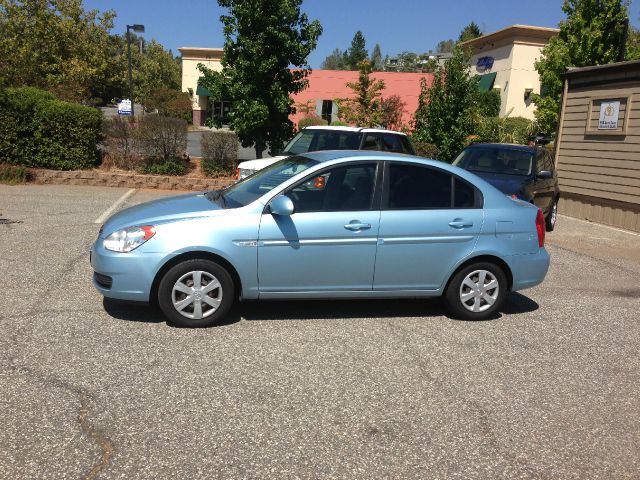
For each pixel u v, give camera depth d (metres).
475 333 5.51
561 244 10.46
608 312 6.45
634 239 11.27
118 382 4.08
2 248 7.52
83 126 13.88
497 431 3.73
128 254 4.97
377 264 5.44
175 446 3.35
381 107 22.14
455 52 17.33
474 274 5.77
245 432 3.54
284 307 5.93
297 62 14.86
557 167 14.28
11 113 13.36
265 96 14.79
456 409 3.99
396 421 3.78
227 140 14.75
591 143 13.12
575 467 3.39
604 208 12.85
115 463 3.16
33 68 25.89
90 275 6.54
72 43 30.14
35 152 13.74
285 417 3.74
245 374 4.33
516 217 5.79
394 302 6.32
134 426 3.53
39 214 9.92
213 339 4.96
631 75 12.04
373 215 5.39
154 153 14.56
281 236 5.18
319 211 5.31
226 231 5.09
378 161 5.54
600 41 18.81
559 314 6.28
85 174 13.72
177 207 5.48
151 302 5.24
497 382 4.45
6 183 13.12
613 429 3.84
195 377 4.23
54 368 4.23
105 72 32.72
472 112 17.86
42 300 5.65
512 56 34.03
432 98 17.50
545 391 4.35
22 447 3.25
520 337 5.47
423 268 5.56
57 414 3.61
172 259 5.05
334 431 3.61
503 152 11.00
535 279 5.95
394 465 3.29
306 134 11.02
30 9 29.56
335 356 4.75
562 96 14.05
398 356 4.84
